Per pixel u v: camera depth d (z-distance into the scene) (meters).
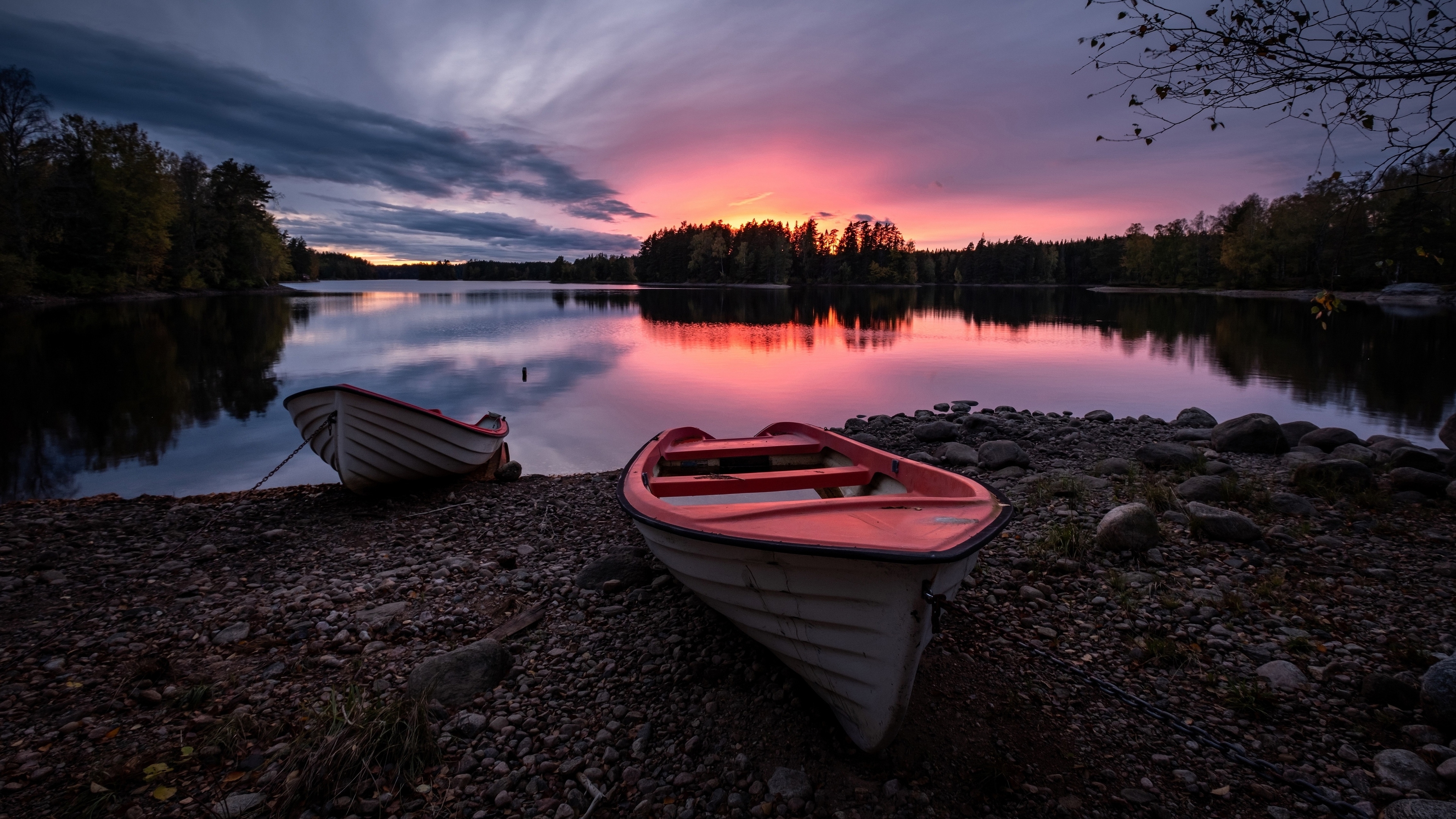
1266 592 4.18
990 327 34.19
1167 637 3.78
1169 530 5.30
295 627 4.07
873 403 14.20
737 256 144.25
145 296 54.25
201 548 5.64
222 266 71.81
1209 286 92.88
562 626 4.12
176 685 3.45
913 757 2.86
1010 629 3.91
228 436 11.11
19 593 4.64
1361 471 6.25
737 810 2.59
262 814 2.57
